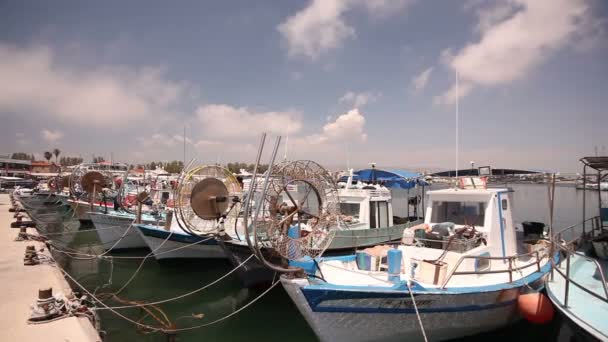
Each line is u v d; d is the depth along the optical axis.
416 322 6.71
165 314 10.03
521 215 25.28
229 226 13.19
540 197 37.28
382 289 6.26
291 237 7.89
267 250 8.05
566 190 48.84
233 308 10.45
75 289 12.21
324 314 6.30
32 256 11.20
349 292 6.13
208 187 11.95
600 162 9.71
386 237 13.76
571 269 8.60
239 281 12.66
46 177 70.62
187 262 14.59
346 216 13.64
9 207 30.70
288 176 7.92
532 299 7.25
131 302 10.73
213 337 8.65
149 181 29.17
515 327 8.41
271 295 10.91
